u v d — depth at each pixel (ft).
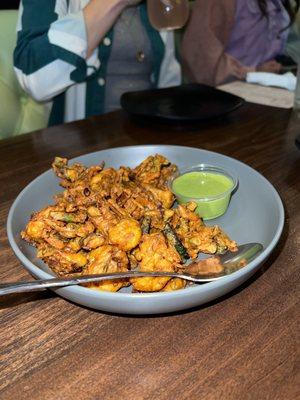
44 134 1.28
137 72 2.06
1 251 0.77
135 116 1.31
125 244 0.66
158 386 0.51
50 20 1.76
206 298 0.56
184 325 0.60
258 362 0.53
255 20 2.26
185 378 0.52
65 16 1.75
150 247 0.66
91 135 1.28
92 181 0.86
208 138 1.23
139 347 0.56
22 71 1.74
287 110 1.42
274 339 0.57
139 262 0.68
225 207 0.85
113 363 0.54
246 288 0.66
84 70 1.77
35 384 0.52
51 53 1.69
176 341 0.57
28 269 0.62
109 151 1.02
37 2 1.78
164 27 1.48
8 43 1.82
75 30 1.69
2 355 0.56
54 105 1.94
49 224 0.71
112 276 0.59
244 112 1.41
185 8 1.46
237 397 0.49
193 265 0.66
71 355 0.56
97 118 1.40
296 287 0.66
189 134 1.27
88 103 1.99
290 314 0.61
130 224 0.68
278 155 1.10
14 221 0.74
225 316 0.61
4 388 0.51
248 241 0.78
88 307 0.60
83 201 0.77
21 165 1.10
